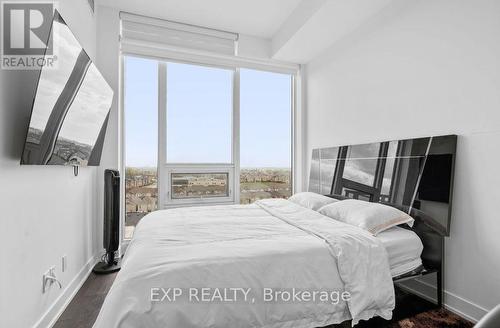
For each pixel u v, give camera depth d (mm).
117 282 1179
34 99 1319
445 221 1829
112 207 2639
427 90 2049
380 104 2498
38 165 1568
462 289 1800
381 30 2488
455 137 1831
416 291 2055
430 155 1976
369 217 1898
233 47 3516
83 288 2256
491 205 1652
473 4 1745
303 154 3830
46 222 1676
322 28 2842
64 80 1595
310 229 1817
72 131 1839
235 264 1309
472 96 1751
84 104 1967
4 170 1272
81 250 2348
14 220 1340
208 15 3107
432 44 2012
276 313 1311
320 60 3480
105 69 2914
